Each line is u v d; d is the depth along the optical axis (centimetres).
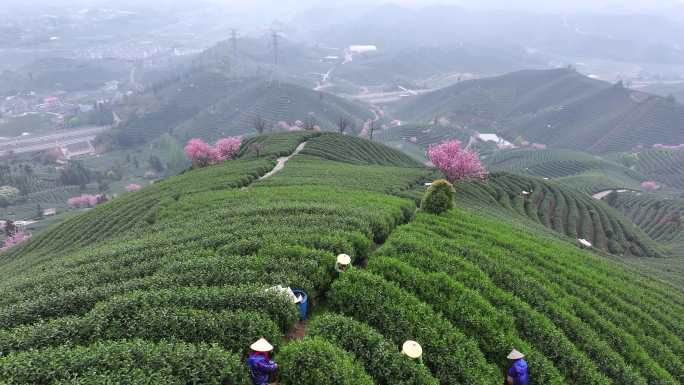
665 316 2364
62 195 14750
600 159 16625
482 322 1598
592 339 1802
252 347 1218
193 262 1827
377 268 1895
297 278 1686
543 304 1972
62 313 1570
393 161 8431
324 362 1191
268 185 4344
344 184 4459
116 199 5234
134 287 1680
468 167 5484
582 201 6638
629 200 9300
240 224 2445
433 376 1366
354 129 18862
